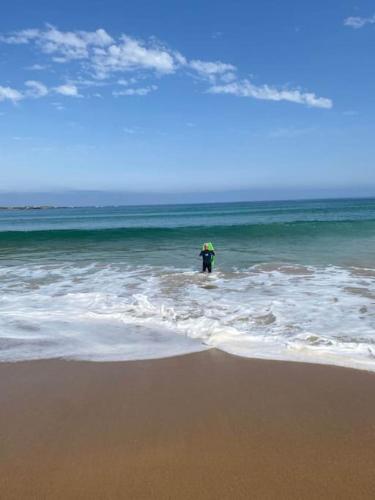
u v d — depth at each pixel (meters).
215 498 2.64
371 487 2.72
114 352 5.44
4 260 14.52
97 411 3.84
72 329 6.44
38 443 3.30
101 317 7.07
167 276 11.05
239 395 4.14
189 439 3.35
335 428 3.47
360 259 13.38
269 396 4.10
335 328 6.24
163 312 7.33
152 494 2.68
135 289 9.48
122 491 2.71
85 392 4.26
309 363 4.90
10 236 23.08
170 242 20.36
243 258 14.22
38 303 8.15
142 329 6.41
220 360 5.08
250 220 44.91
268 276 10.81
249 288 9.38
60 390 4.31
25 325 6.65
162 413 3.79
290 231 24.30
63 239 22.08
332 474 2.86
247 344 5.59
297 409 3.82
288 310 7.35
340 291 8.86
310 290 9.01
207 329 6.23
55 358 5.23
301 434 3.39
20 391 4.29
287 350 5.31
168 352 5.40
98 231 24.92
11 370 4.85
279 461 3.02
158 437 3.38
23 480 2.83
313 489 2.71
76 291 9.35
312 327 6.32
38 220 59.41
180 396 4.14
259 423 3.58
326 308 7.45
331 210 71.38
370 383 4.34
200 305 7.88
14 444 3.29
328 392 4.15
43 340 5.92
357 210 68.25
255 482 2.79
